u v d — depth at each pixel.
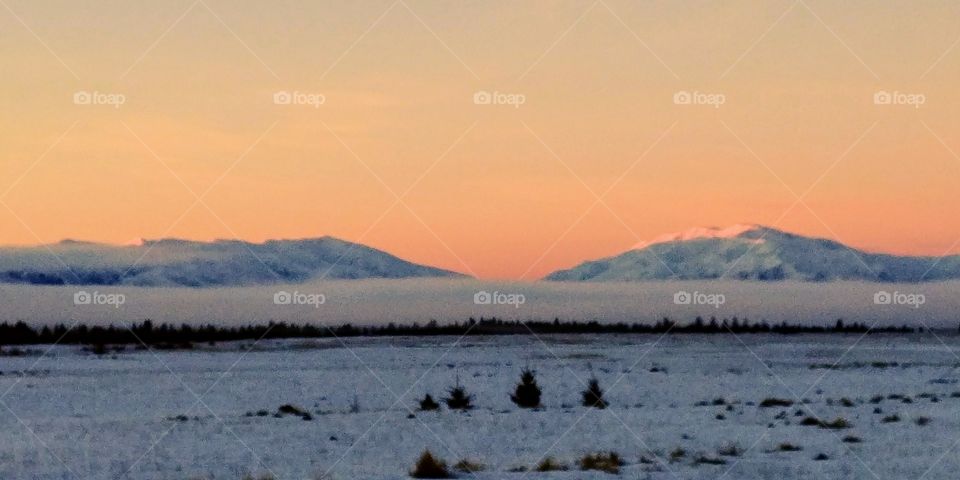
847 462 27.53
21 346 107.12
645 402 45.38
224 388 56.25
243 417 39.56
